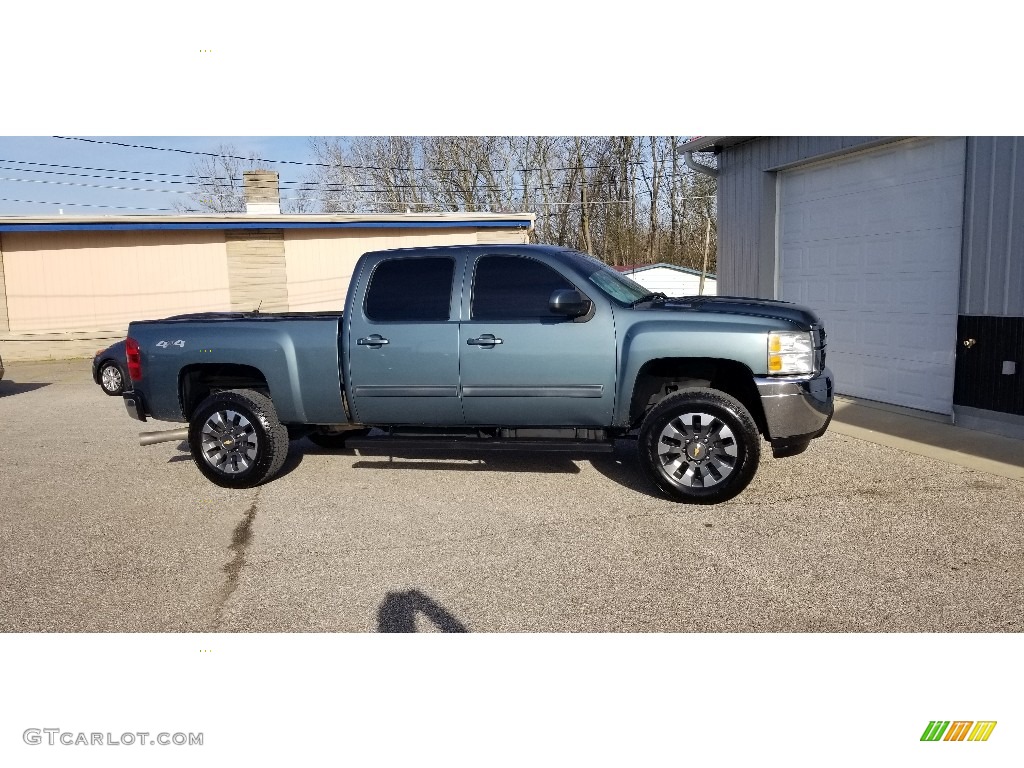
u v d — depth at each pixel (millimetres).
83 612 4039
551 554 4602
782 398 5188
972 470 6004
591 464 6664
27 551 4977
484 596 4070
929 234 7969
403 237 22000
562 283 5688
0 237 20922
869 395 9031
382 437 6043
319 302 22016
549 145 33750
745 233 11258
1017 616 3672
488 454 7156
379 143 32531
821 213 9781
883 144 8445
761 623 3680
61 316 21344
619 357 5480
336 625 3807
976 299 7238
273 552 4816
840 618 3695
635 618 3777
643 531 4930
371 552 4750
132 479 6789
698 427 5355
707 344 5285
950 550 4441
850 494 5523
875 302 8852
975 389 7301
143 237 21359
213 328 6219
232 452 6219
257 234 21594
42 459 7750
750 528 4914
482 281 5805
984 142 7070
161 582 4406
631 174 36344
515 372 5645
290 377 6027
